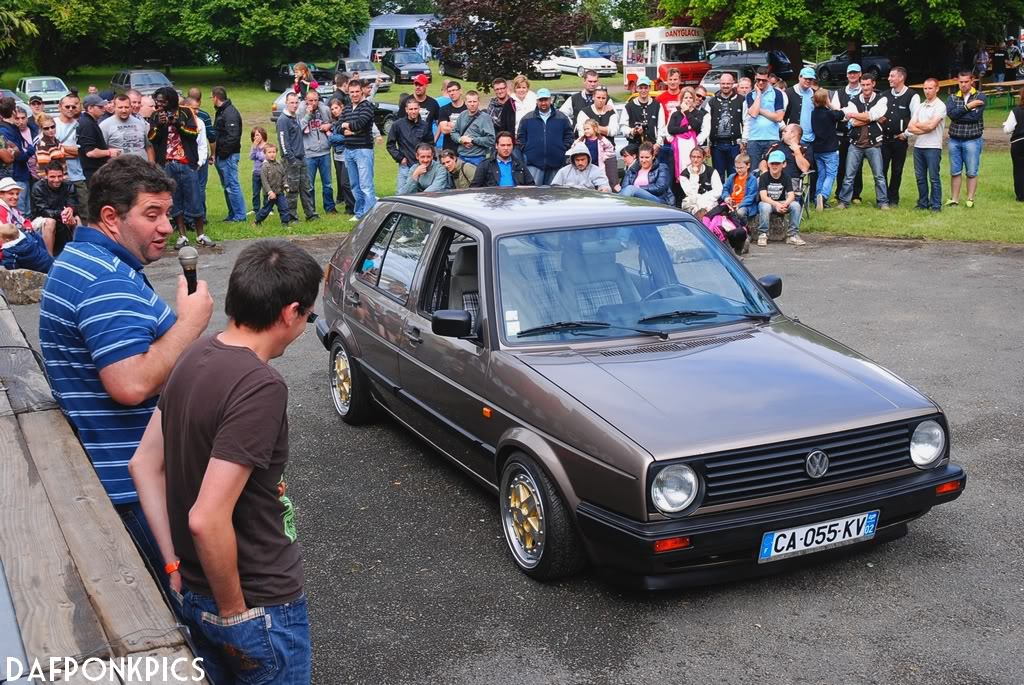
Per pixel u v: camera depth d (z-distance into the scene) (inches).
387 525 207.9
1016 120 589.0
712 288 212.7
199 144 519.8
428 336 217.3
